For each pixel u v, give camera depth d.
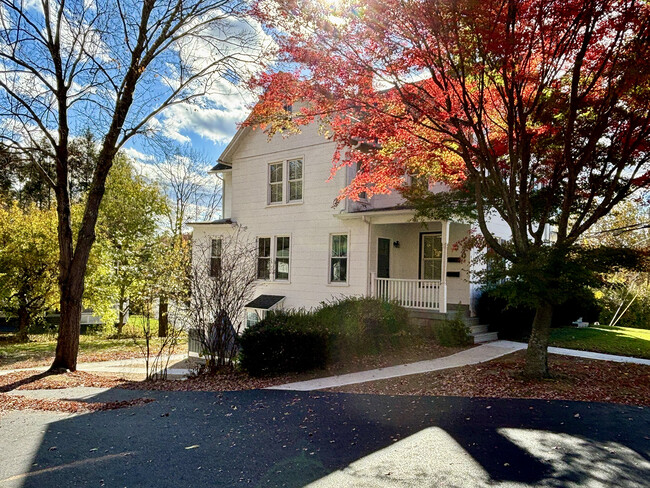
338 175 14.69
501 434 5.09
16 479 4.17
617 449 4.62
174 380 9.41
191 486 3.99
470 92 8.01
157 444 5.12
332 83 7.90
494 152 8.30
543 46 6.82
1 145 9.44
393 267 15.01
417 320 12.61
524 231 7.80
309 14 7.07
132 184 22.41
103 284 18.14
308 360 9.31
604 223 18.89
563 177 8.70
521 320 13.08
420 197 10.38
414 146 8.88
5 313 17.75
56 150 10.42
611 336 13.20
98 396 7.78
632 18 6.16
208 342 10.29
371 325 10.61
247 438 5.25
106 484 4.05
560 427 5.29
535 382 7.43
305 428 5.57
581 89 7.62
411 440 4.99
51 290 17.42
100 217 20.69
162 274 13.70
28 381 9.18
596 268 6.92
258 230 16.92
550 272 6.88
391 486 3.88
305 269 15.48
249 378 9.10
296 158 15.90
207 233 18.02
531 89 7.87
